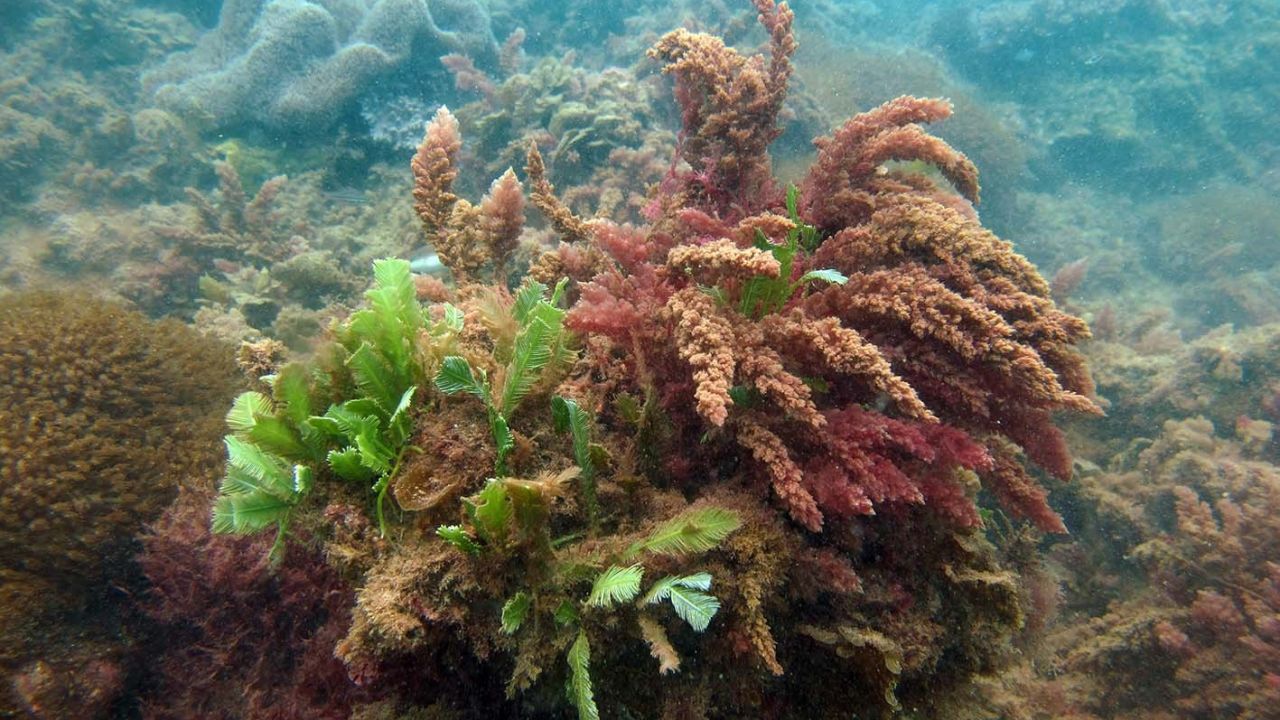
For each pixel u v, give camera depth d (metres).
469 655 0.32
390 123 1.34
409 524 0.32
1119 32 2.53
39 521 0.47
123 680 0.48
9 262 1.14
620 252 0.41
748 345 0.35
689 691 0.33
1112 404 0.93
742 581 0.32
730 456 0.36
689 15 1.87
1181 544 0.68
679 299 0.36
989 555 0.37
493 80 1.58
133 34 1.74
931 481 0.35
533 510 0.30
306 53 1.33
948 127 1.93
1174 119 2.34
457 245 0.48
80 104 1.46
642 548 0.31
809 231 0.44
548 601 0.31
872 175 0.47
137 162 1.36
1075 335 0.38
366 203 1.23
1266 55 2.35
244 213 1.10
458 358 0.32
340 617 0.42
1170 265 2.02
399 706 0.33
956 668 0.37
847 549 0.36
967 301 0.36
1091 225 2.18
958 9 2.90
